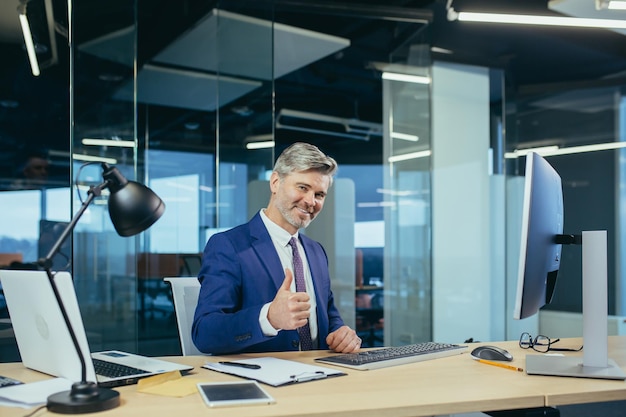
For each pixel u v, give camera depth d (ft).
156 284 29.89
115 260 14.84
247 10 16.21
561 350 6.47
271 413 3.87
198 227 31.94
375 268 17.99
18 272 4.92
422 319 16.99
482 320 17.74
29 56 14.53
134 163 14.53
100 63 14.51
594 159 21.95
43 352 5.00
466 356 6.07
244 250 6.71
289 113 32.63
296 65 21.48
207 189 33.04
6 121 29.45
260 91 16.06
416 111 17.16
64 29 14.33
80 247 14.44
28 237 30.78
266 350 6.55
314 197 6.81
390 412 4.05
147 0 19.10
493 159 18.10
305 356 6.07
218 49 16.40
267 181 16.10
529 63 21.15
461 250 17.57
